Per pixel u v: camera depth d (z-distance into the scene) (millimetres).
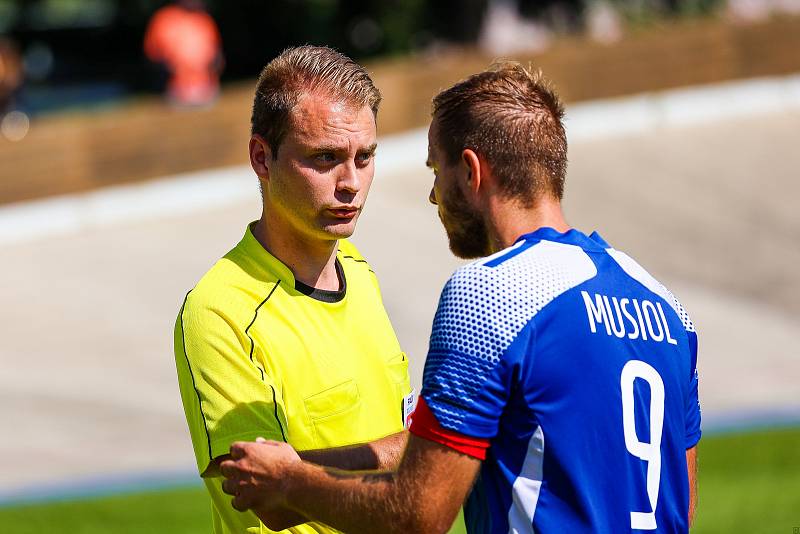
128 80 78562
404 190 45500
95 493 23625
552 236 8586
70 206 44906
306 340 9562
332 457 9102
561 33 74750
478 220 8859
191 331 9375
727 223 41375
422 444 8094
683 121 52031
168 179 46469
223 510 9641
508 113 8625
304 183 9336
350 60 9562
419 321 33656
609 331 8359
